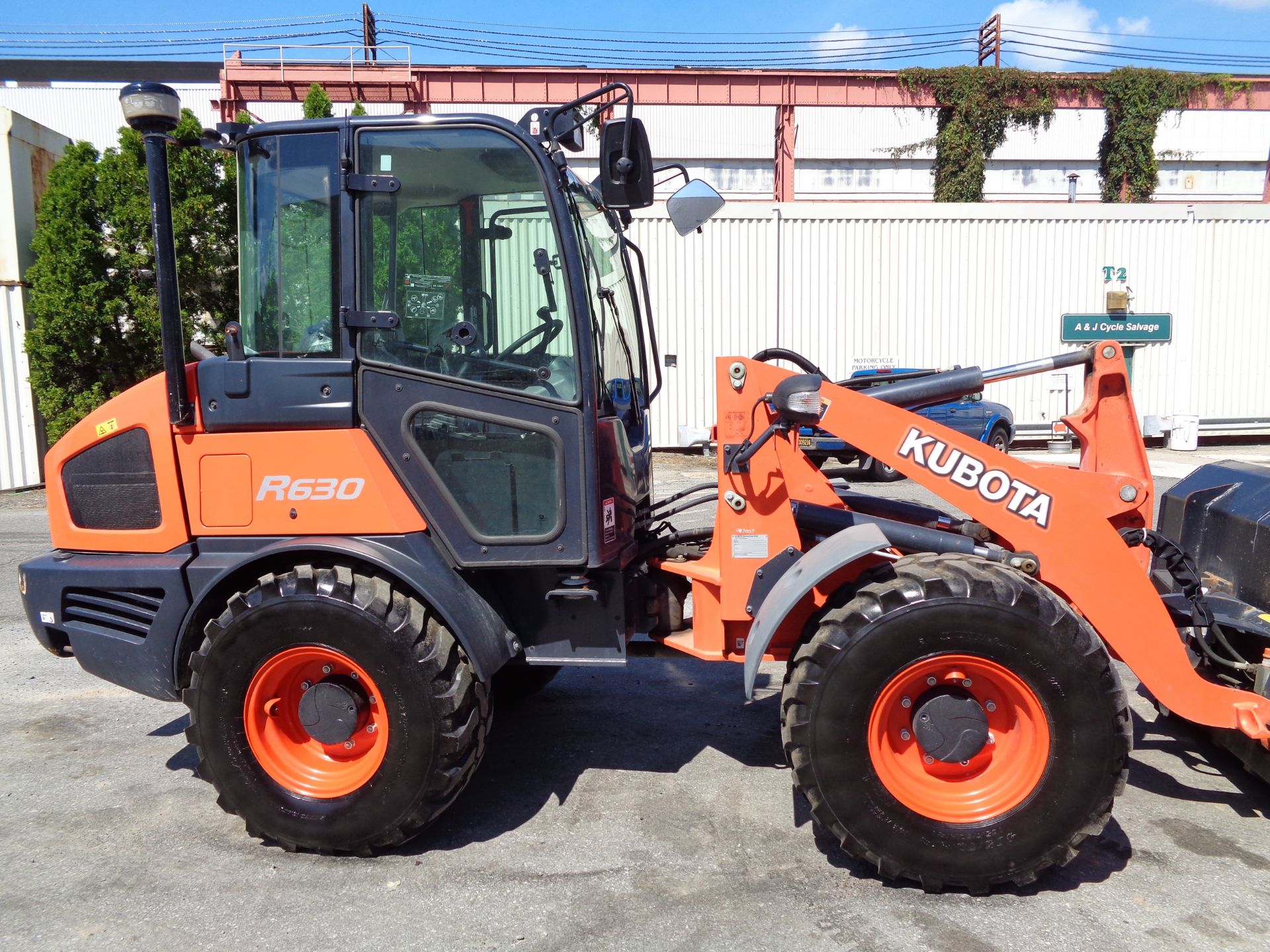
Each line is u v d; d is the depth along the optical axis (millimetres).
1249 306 16078
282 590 2871
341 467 2979
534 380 2988
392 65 21172
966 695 2711
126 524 3215
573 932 2541
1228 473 3746
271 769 2988
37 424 12031
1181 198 28141
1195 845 2982
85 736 4055
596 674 4809
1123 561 2814
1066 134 26828
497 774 3600
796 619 3080
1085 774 2584
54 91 30375
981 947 2438
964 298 15656
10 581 6969
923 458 2928
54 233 11250
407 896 2736
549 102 21984
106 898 2748
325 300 2961
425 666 2820
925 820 2660
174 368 2965
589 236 3340
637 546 3465
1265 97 22859
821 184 26859
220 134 3023
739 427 3059
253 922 2611
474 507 3010
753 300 15383
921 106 22656
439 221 2941
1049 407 15977
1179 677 2820
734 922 2576
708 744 3873
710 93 22547
